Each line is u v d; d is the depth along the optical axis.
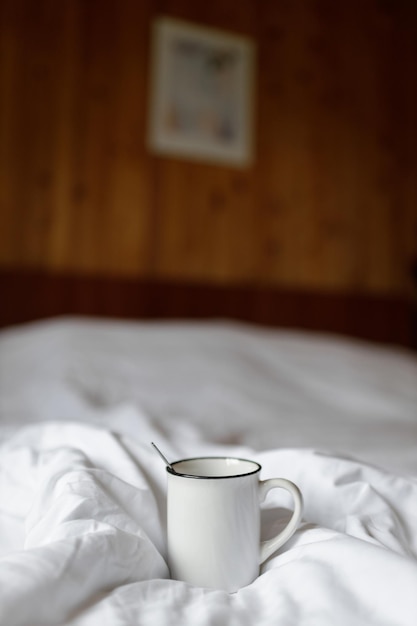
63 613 0.67
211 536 0.85
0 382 1.86
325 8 2.93
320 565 0.78
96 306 2.44
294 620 0.70
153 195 2.57
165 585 0.79
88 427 1.23
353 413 1.97
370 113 3.00
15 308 2.34
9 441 1.29
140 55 2.58
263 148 2.78
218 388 1.92
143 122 2.57
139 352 2.01
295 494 0.89
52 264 2.41
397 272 3.03
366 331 2.91
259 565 0.89
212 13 2.71
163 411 1.76
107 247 2.49
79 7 2.50
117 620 0.67
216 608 0.73
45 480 1.00
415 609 0.66
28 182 2.40
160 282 2.54
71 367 1.86
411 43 3.12
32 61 2.43
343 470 1.07
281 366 2.13
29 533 0.89
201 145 2.66
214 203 2.67
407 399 2.07
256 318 2.69
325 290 2.85
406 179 3.07
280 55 2.83
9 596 0.63
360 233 2.96
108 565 0.76
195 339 2.14
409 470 1.28
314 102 2.89
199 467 0.96
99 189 2.49
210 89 2.69
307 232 2.85
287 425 1.75
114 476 0.99
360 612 0.69
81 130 2.48
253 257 2.73
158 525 0.96
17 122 2.40
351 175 2.95
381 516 0.97
